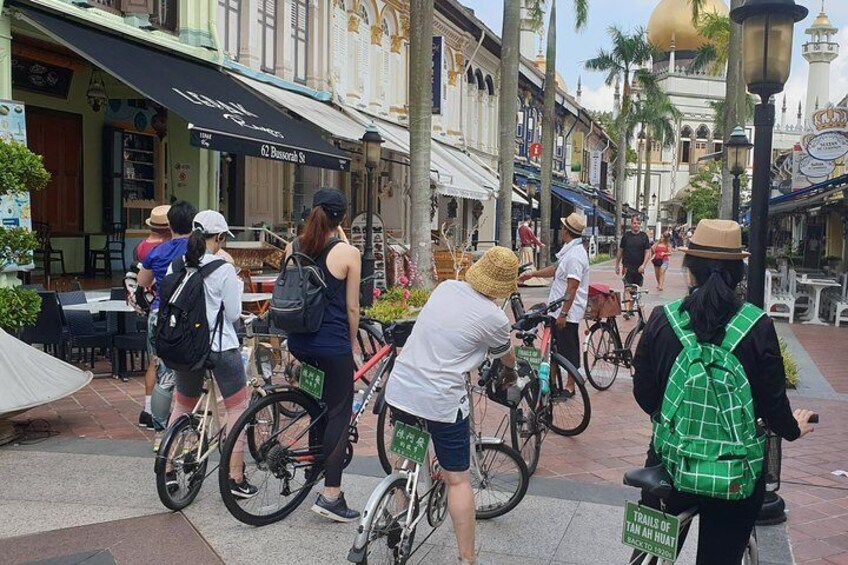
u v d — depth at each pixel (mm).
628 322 14484
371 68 19188
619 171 41281
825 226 20766
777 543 4605
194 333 4633
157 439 5852
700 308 2824
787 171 29578
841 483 5766
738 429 2738
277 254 13578
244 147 10320
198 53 12266
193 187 12609
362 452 6078
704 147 73500
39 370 6312
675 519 2811
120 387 8094
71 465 5617
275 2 14766
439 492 4312
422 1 13875
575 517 4902
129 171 13883
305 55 15867
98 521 4652
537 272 7496
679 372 2811
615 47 39875
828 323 15602
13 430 6176
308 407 4750
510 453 4812
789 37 5035
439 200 25969
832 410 8008
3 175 6266
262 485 4836
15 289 6641
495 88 30609
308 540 4473
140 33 11047
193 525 4633
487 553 4375
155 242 6445
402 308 12594
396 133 18703
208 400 4988
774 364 2799
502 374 4574
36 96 12102
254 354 6172
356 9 17812
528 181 29078
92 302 8852
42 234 11633
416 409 3787
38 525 4582
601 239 49688
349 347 4637
